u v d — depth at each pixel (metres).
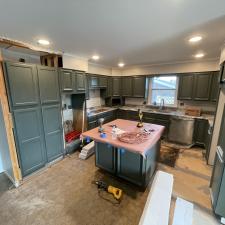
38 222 1.69
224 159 1.60
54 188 2.24
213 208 1.80
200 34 1.97
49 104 2.73
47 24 1.64
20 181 2.33
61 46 2.54
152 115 4.46
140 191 2.19
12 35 1.97
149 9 1.34
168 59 3.74
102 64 4.58
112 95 5.24
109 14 1.43
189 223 1.40
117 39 2.18
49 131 2.77
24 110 2.30
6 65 2.03
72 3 1.23
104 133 2.35
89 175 2.57
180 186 2.30
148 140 2.09
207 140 3.22
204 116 3.77
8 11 1.34
